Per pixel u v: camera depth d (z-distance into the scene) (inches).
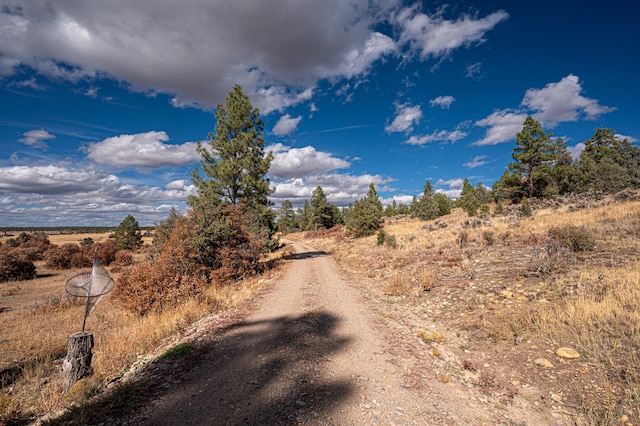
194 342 276.4
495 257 521.7
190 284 505.0
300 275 693.3
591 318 250.7
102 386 200.5
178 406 170.9
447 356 252.5
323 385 197.2
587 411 167.8
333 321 343.0
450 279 463.8
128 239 1793.8
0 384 265.4
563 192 1573.6
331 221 2854.3
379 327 320.8
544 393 189.5
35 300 699.4
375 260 807.1
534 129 1568.7
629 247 424.8
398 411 169.9
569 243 462.3
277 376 209.2
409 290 468.1
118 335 326.3
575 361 210.5
